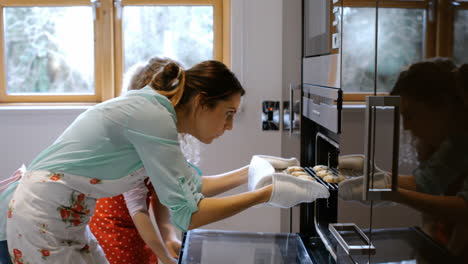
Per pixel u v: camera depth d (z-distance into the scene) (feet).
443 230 2.25
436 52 2.24
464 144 2.05
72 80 8.50
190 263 4.07
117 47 8.40
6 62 8.44
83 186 4.12
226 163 8.23
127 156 4.02
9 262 4.47
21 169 4.99
